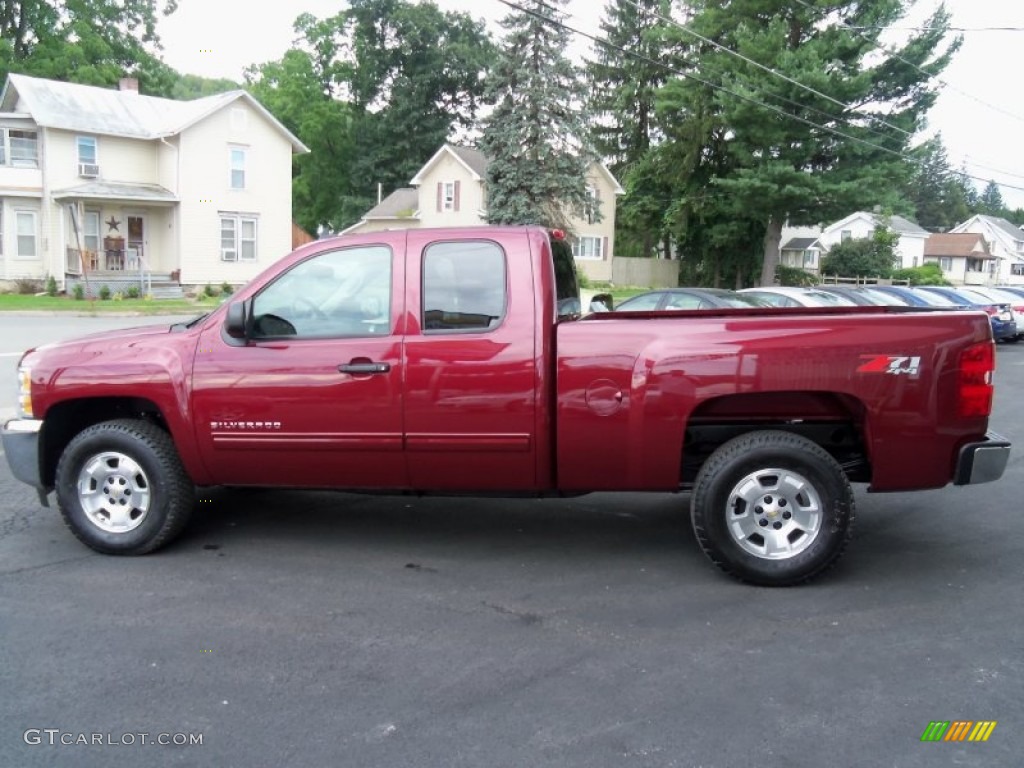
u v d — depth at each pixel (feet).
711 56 126.11
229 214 119.85
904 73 111.65
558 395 16.22
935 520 20.97
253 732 11.14
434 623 14.62
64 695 12.10
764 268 127.44
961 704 11.80
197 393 17.26
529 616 14.92
